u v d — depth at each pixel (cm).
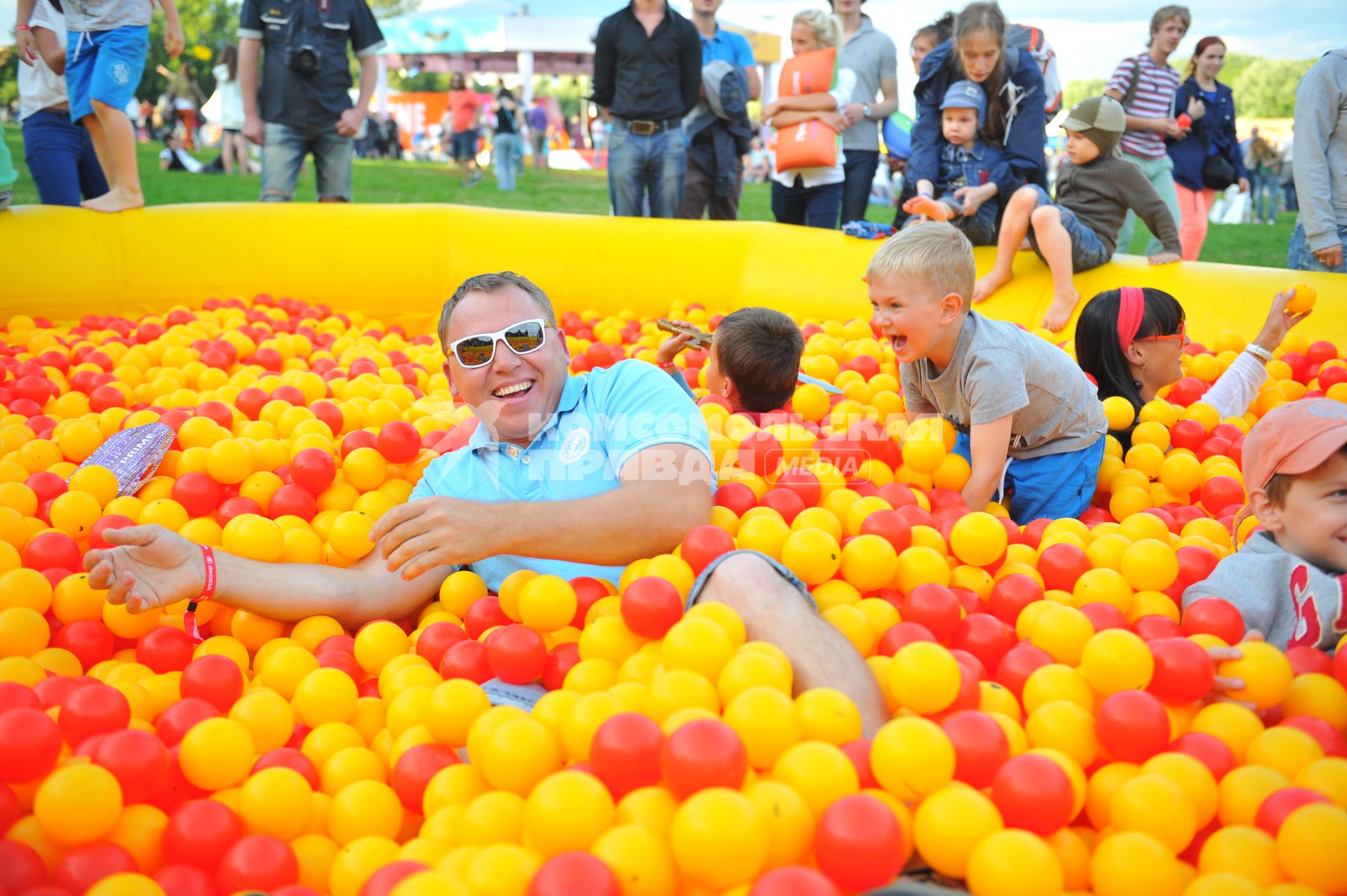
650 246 630
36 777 165
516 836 156
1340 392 410
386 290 643
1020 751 172
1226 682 182
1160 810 151
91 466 295
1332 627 196
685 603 206
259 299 610
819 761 152
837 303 584
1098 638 186
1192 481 328
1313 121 505
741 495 265
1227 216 1509
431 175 1822
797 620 189
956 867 145
